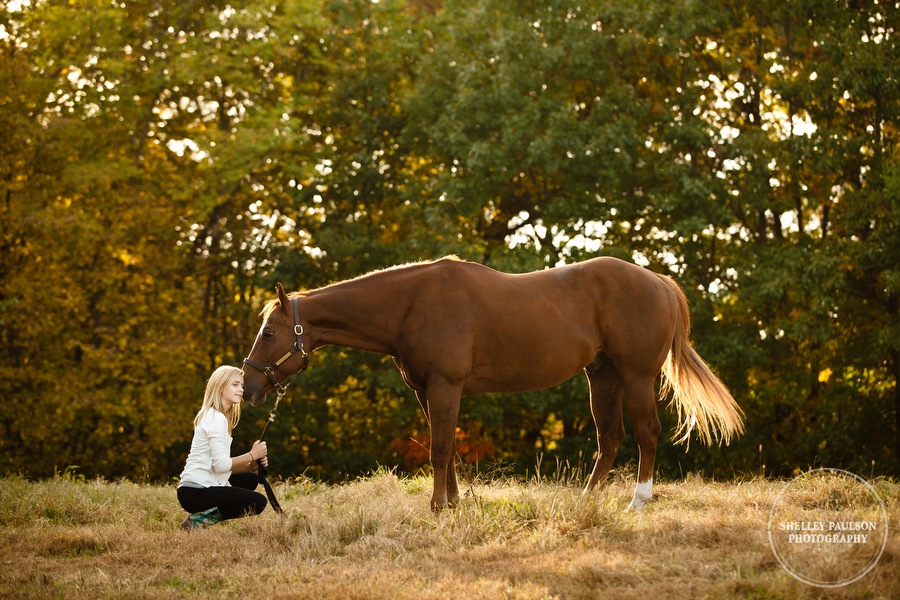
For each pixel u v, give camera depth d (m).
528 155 17.69
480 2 18.61
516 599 4.17
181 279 20.84
